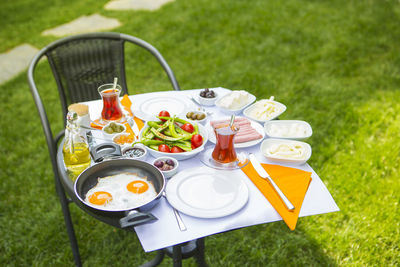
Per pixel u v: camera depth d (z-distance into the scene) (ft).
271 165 4.91
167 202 4.29
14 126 11.62
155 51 8.36
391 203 8.45
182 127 5.48
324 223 8.05
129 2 21.83
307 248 7.58
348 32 17.61
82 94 8.71
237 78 13.96
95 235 7.81
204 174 4.66
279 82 13.74
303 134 5.50
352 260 7.25
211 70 14.71
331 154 10.05
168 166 4.65
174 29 17.97
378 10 19.95
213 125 5.58
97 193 4.12
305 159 4.92
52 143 6.88
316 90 13.24
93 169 4.35
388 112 11.89
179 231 3.91
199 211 4.07
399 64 14.98
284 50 16.11
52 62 8.18
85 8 20.97
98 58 8.72
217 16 19.25
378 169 9.57
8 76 14.58
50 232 7.84
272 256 7.34
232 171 4.79
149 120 5.86
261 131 5.59
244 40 16.93
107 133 5.37
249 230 7.98
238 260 7.36
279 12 19.80
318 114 11.78
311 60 15.30
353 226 7.91
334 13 19.72
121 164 4.51
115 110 5.73
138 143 5.22
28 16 20.03
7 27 18.76
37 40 17.21
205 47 16.43
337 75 14.37
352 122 11.44
